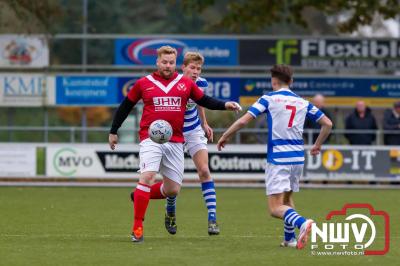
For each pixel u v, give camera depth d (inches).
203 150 1214.3
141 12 3887.8
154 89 1120.8
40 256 997.8
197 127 1217.4
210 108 1134.4
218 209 1740.9
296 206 1812.3
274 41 2797.7
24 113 3238.2
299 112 1057.5
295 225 1021.8
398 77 2768.2
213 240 1174.3
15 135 3218.5
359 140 2418.8
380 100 2773.1
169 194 1167.6
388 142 2423.7
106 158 2365.9
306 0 2942.9
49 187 2329.0
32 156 2369.6
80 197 2014.0
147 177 1118.4
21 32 2687.0
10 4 2637.8
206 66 2790.4
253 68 2797.7
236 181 2400.3
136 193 1118.4
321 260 982.4
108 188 2309.3
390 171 2370.8
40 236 1221.1
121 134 2908.5
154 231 1309.1
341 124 2807.6
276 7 3068.4
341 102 2770.7
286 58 2800.2
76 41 3034.0
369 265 954.1
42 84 2689.5
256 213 1649.9
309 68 2815.0
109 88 2696.9
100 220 1486.2
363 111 2428.6
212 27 3171.8
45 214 1588.3
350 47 2824.8
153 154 1120.2
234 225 1422.2
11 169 2367.1
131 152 2362.2
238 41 2790.4
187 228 1365.7
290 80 1071.6
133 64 2770.7
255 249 1067.3
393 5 3021.7
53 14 2687.0
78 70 2812.5
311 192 2210.9
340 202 1914.4
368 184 2404.0
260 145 2354.8
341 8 3021.7
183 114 1136.2
